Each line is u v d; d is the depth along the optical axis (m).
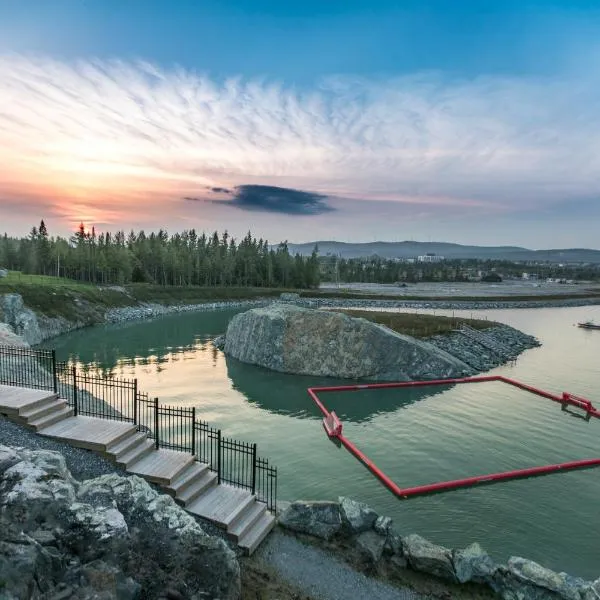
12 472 11.46
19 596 8.32
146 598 10.45
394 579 14.83
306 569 14.70
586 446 29.80
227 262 168.50
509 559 15.98
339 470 25.20
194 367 51.50
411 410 37.25
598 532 19.58
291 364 49.91
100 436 16.94
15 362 26.69
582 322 107.44
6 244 155.62
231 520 15.27
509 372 53.12
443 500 22.11
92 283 127.31
